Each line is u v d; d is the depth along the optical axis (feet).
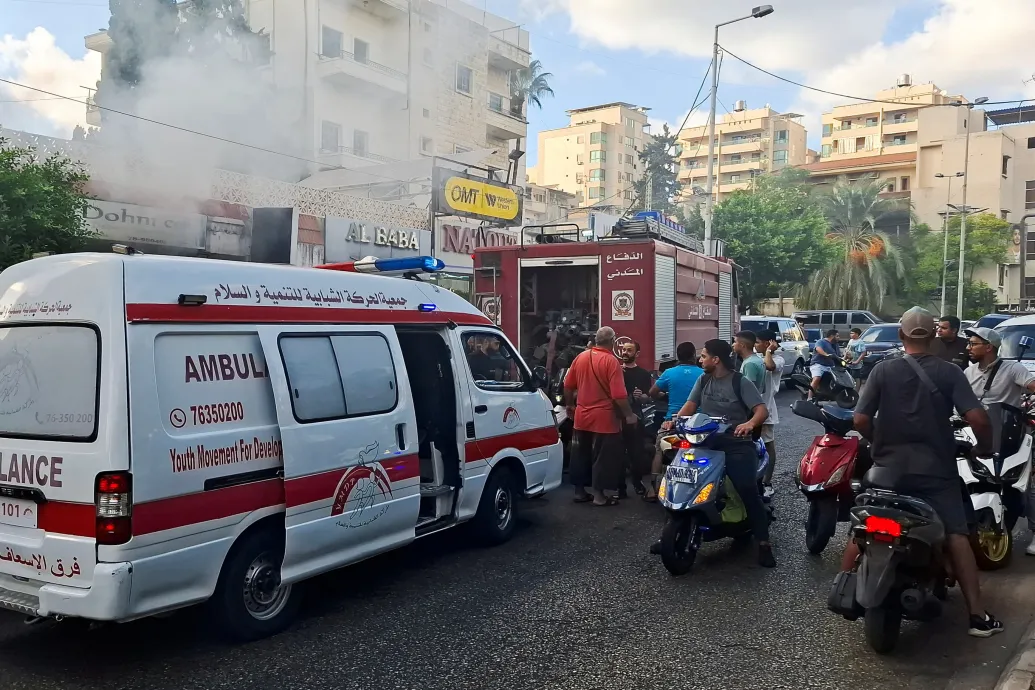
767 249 131.13
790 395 62.18
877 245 148.25
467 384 20.61
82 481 12.60
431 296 20.38
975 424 13.92
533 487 23.17
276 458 14.93
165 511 12.96
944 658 14.23
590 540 22.16
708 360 19.92
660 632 15.48
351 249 55.01
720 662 14.08
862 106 261.65
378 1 91.20
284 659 14.14
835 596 14.25
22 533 13.29
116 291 12.94
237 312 14.66
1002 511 18.88
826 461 20.01
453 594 17.66
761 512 19.52
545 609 16.72
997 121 226.79
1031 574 19.04
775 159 289.33
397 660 14.14
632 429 27.35
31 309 13.65
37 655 14.28
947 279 169.17
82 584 12.61
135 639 14.99
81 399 12.89
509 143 130.72
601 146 277.44
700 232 137.49
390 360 18.08
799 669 13.79
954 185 203.41
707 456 18.93
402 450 17.90
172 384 13.34
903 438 14.37
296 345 15.75
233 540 14.12
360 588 18.08
